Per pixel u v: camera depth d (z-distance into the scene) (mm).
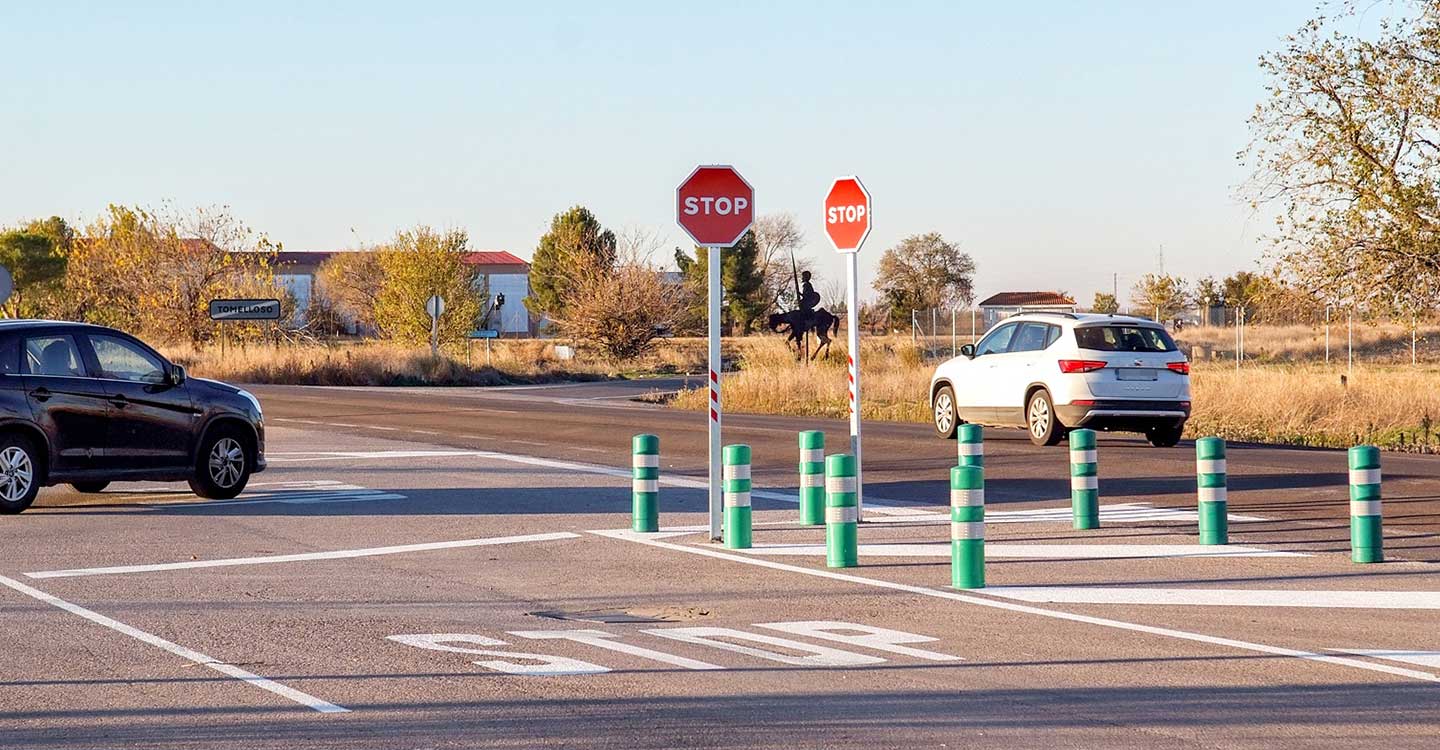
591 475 21781
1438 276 28766
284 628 10609
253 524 16469
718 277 14891
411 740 7512
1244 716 7934
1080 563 13484
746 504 14609
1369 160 28344
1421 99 27906
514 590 12289
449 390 53125
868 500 18766
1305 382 32625
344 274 111438
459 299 79688
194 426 18469
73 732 7652
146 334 68688
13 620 10852
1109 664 9289
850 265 15602
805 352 53781
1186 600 11602
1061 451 24891
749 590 12234
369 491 19750
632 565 13578
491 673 9109
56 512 17547
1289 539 14961
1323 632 10305
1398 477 20484
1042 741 7438
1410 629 10391
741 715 8016
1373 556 13336
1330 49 28469
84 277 71188
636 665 9344
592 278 79938
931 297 142375
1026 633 10344
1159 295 85000
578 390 54656
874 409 39562
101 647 9898
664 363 77438
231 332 67625
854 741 7461
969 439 15797
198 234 69062
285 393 47531
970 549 12180
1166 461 22875
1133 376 24953
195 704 8289
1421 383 33156
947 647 9875
